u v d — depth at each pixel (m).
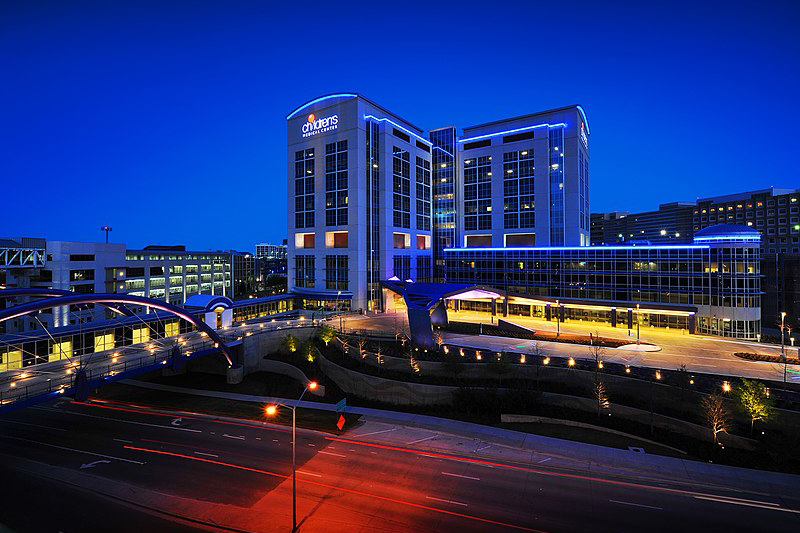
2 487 26.31
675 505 23.78
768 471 27.36
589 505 23.84
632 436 32.88
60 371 37.88
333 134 86.69
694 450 30.19
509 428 35.09
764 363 45.09
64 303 31.89
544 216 88.62
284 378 52.59
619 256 70.62
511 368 43.12
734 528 21.58
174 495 25.38
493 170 95.00
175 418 39.34
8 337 40.34
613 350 51.34
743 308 58.78
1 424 37.62
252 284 167.75
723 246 60.16
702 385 37.19
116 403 44.06
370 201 85.88
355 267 83.44
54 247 79.00
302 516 23.06
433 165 104.44
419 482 26.73
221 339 50.75
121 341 50.66
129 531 21.88
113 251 90.81
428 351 50.03
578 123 86.75
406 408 40.47
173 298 110.25
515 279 82.44
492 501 24.38
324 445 32.62
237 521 22.69
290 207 94.62
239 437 34.50
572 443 32.09
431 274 102.69
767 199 113.88
